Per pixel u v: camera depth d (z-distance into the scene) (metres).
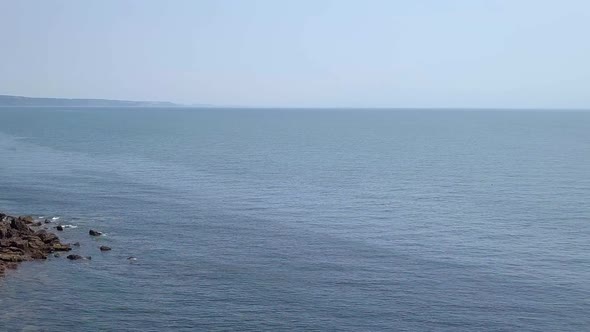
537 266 66.06
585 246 73.38
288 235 78.69
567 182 120.94
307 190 112.12
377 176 131.00
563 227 82.62
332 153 180.62
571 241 75.56
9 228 74.06
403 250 71.88
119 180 123.56
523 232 80.00
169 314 53.34
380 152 184.25
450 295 57.81
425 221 86.50
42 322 51.25
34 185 116.06
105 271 64.19
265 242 75.44
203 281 61.44
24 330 49.69
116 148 192.25
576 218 87.81
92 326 50.78
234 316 53.00
